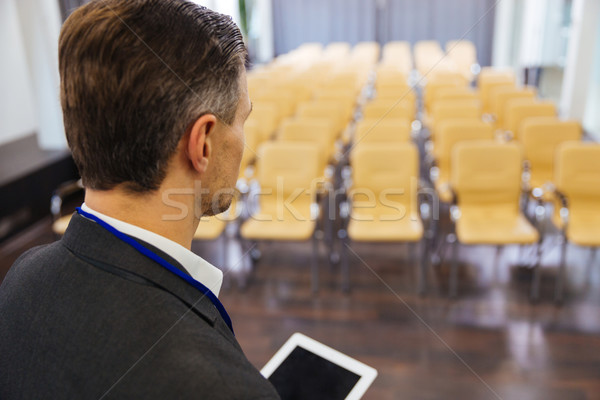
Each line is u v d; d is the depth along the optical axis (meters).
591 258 3.11
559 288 2.63
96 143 0.38
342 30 11.20
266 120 4.73
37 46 4.15
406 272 3.05
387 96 5.57
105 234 0.39
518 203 2.99
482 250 3.28
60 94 0.38
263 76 7.06
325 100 5.48
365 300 2.77
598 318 2.53
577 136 3.67
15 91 4.62
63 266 0.39
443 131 3.80
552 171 3.74
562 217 2.63
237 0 9.45
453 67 8.62
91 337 0.35
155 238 0.40
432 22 10.73
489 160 2.97
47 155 4.12
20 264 0.46
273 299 2.81
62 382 0.35
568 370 2.18
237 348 0.42
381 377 2.18
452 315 2.60
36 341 0.37
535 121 3.72
